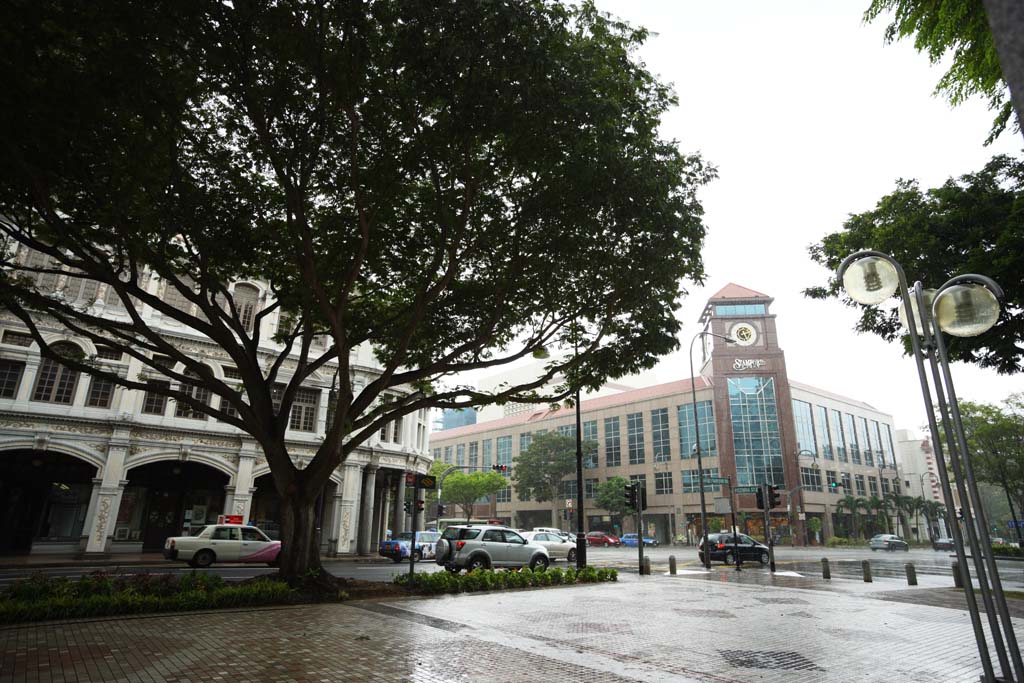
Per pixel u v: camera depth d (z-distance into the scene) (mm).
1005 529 93250
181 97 10000
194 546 21203
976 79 8688
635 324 14156
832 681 6621
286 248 13336
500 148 10992
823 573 20344
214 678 6191
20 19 7566
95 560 23203
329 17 8609
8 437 23516
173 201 10656
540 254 12023
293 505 13211
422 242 13695
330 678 6312
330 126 10336
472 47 8312
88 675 6195
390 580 18516
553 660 7367
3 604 9078
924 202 14000
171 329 27625
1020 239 11516
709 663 7391
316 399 31484
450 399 14664
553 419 82438
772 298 66125
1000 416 43219
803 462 64562
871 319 15320
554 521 78000
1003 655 5418
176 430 27125
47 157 9148
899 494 79562
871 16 8953
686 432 66562
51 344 24969
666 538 65875
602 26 10648
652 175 11328
